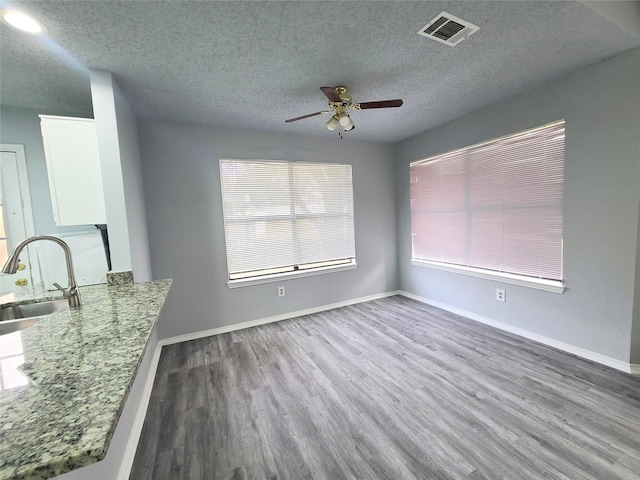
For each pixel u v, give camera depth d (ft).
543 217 8.75
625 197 7.04
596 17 5.49
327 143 12.90
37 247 7.70
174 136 10.11
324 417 6.18
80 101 8.11
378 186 14.33
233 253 11.28
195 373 8.13
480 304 10.94
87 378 2.56
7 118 8.11
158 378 7.91
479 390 6.83
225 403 6.76
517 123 9.07
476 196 10.73
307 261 12.75
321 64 6.81
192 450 5.41
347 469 4.90
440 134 11.84
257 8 4.89
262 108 9.22
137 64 6.41
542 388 6.76
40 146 8.44
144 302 5.21
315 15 5.13
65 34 5.30
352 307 13.39
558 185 8.32
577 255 8.01
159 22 5.12
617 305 7.32
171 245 10.19
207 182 10.66
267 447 5.43
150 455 5.31
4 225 8.06
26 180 8.29
